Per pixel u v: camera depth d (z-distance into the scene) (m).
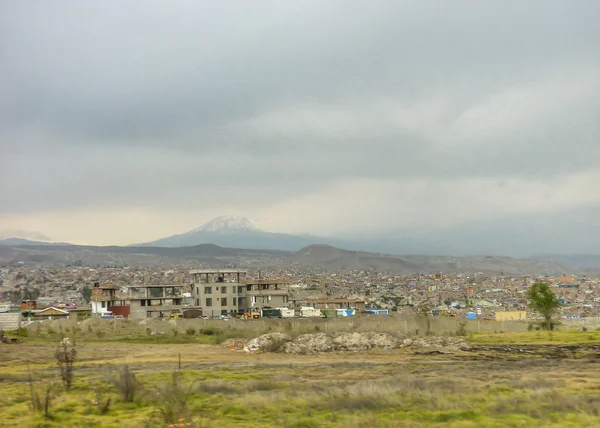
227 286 122.06
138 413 23.09
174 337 74.44
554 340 70.06
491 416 23.23
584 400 26.19
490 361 48.75
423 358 52.47
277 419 22.41
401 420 22.16
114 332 80.75
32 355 50.78
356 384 31.52
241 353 57.00
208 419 22.16
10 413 22.62
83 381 32.72
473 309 177.00
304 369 42.41
